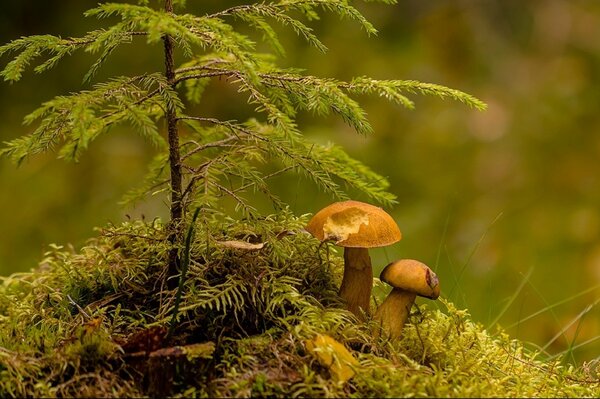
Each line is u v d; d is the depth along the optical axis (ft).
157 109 3.69
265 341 3.43
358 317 3.58
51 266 3.90
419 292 3.47
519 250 6.25
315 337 3.42
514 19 8.59
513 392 3.42
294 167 3.59
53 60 3.48
